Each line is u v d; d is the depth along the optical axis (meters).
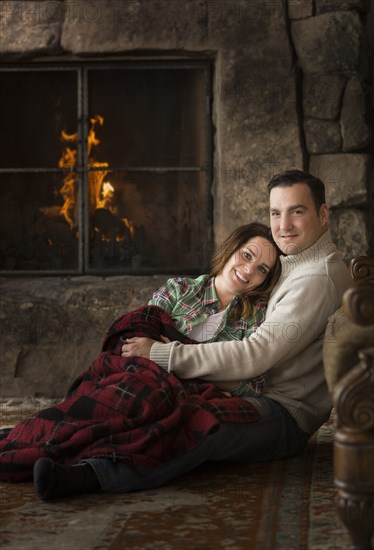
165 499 2.58
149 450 2.69
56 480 2.54
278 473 2.90
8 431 3.09
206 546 2.13
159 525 2.31
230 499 2.58
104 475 2.62
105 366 2.97
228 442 2.84
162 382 2.80
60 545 2.14
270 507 2.49
